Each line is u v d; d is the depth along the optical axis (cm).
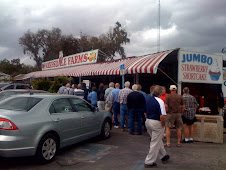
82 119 578
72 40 3994
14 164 458
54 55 4194
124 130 834
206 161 489
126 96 795
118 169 438
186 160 496
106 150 571
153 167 448
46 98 510
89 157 513
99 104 971
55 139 484
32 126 431
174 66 1124
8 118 407
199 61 907
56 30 4338
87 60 1859
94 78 1731
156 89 463
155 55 962
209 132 664
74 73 1502
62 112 526
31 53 4416
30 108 466
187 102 649
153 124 443
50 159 468
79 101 607
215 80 954
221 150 580
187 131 657
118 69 1057
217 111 1025
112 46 3831
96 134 648
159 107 441
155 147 444
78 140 567
